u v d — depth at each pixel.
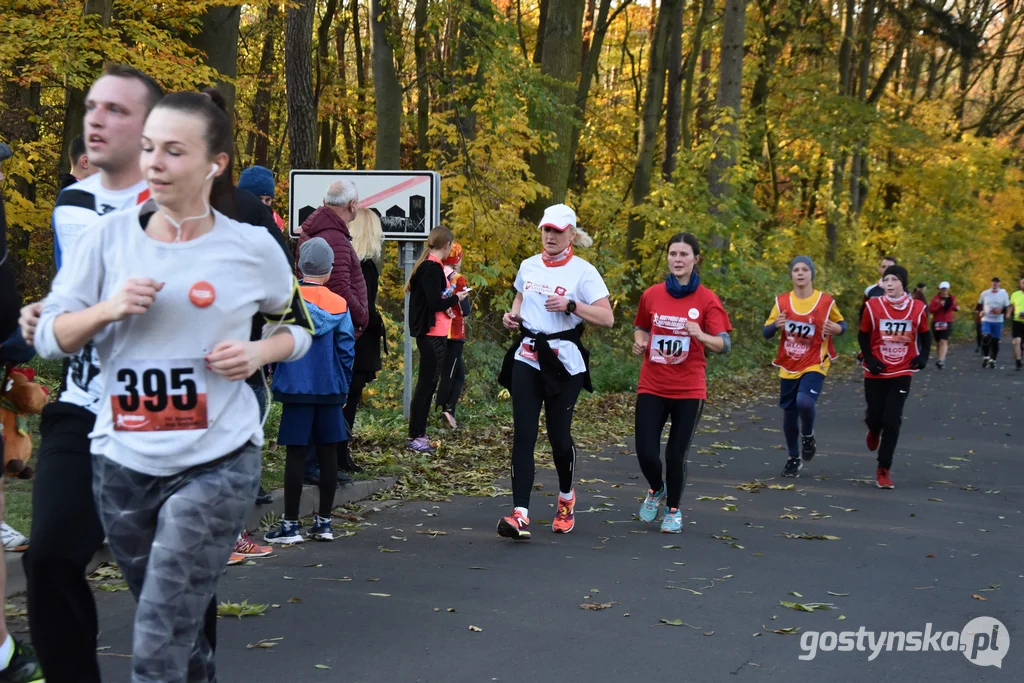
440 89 17.45
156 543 2.82
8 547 5.19
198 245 2.87
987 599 5.63
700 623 5.08
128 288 2.67
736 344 22.33
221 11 14.02
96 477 2.94
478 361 13.12
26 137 13.48
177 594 2.82
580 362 6.84
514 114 16.22
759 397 17.48
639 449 7.21
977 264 48.03
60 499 3.04
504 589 5.59
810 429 9.55
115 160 3.30
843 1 31.95
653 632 4.92
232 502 2.91
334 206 7.50
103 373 2.93
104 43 10.80
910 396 18.20
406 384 10.98
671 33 24.77
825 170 34.75
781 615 5.25
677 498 7.15
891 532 7.33
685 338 7.04
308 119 13.82
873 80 38.91
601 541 6.82
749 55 29.66
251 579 5.63
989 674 4.45
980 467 10.41
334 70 27.64
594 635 4.85
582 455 10.59
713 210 20.66
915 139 34.62
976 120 50.28
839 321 9.50
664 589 5.68
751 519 7.68
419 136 22.41
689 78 29.16
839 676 4.38
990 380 22.44
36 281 13.94
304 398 6.31
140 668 2.79
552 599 5.43
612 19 25.44
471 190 16.03
